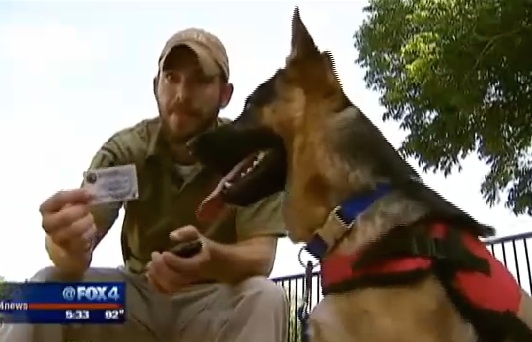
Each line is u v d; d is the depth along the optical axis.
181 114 1.46
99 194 1.30
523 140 4.33
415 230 1.05
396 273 1.02
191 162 1.50
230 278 1.38
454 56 3.95
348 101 1.24
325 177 1.17
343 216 1.12
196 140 1.34
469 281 1.02
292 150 1.23
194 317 1.39
